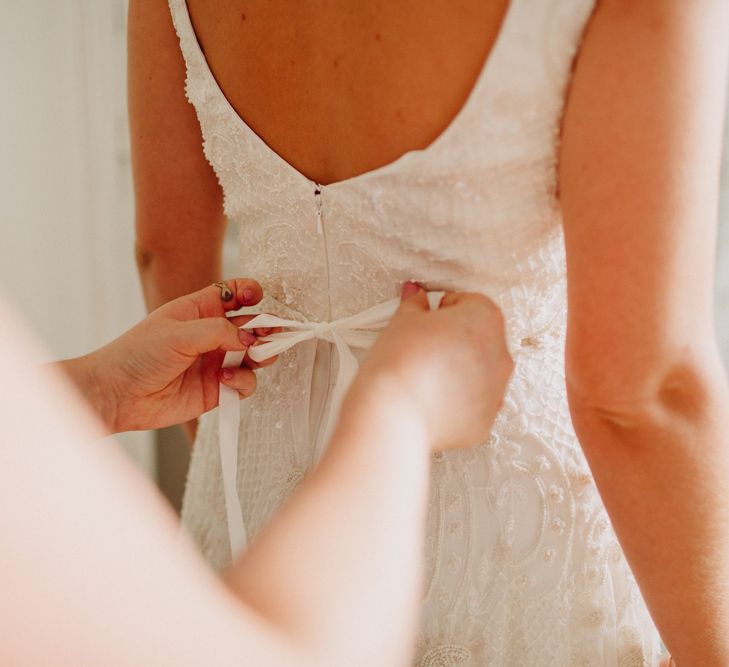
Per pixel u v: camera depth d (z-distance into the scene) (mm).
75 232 2258
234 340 932
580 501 894
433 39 743
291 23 823
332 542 495
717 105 670
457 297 774
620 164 660
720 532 755
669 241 661
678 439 722
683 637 804
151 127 1062
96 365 926
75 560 349
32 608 335
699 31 648
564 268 863
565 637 889
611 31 665
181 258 1152
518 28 708
